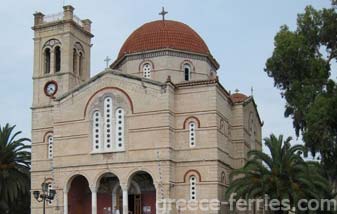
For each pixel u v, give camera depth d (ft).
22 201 240.32
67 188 202.90
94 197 198.39
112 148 199.72
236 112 223.71
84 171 201.36
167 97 195.42
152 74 223.30
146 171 193.16
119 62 233.14
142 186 208.54
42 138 222.28
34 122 224.94
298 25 199.72
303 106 188.44
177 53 224.53
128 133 198.18
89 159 201.36
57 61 230.68
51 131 221.05
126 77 201.98
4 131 229.86
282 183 170.71
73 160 203.82
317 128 178.19
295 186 169.37
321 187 178.19
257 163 177.17
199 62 228.22
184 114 199.31
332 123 182.39
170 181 191.01
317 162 186.29
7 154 226.17
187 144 197.26
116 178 210.38
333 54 199.93
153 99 197.16
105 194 212.23
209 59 232.73
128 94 200.85
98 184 200.03
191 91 199.93
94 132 203.51
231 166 214.48
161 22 237.04
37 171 220.02
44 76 227.20
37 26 231.50
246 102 229.25
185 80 224.74
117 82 203.10
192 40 230.48
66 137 206.90
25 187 228.63
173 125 198.18
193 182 194.29
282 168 173.78
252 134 240.73
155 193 205.87
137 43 229.25
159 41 225.76
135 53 225.76
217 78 197.57
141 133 196.54
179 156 196.95
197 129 196.85
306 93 187.62
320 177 177.37
